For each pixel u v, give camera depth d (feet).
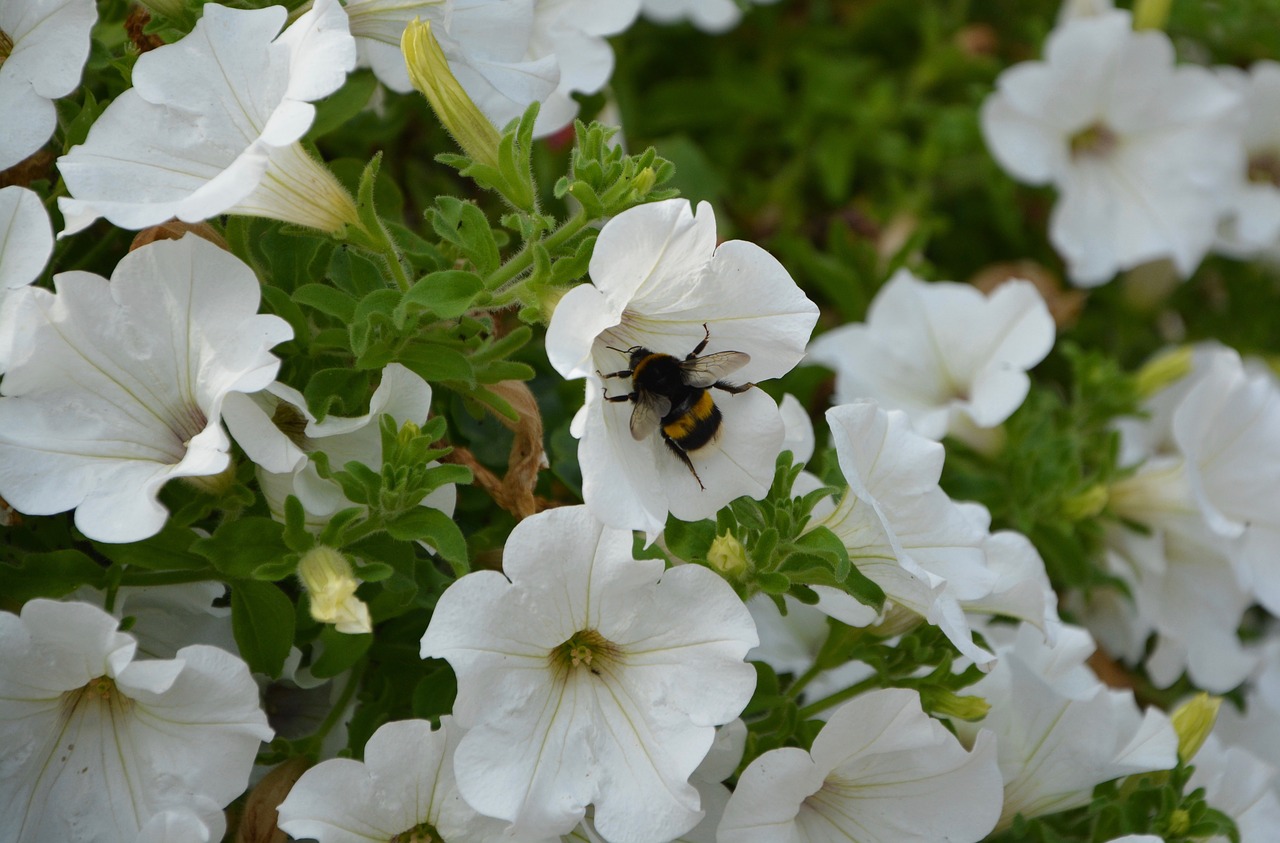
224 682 1.82
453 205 1.93
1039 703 2.06
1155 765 2.08
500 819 1.86
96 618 1.80
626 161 1.90
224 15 1.90
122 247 2.04
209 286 1.85
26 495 1.82
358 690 2.01
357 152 2.26
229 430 1.86
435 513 1.90
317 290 1.93
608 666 1.89
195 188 1.88
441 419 1.92
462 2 2.04
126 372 1.86
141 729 1.86
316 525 1.90
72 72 1.93
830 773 1.96
